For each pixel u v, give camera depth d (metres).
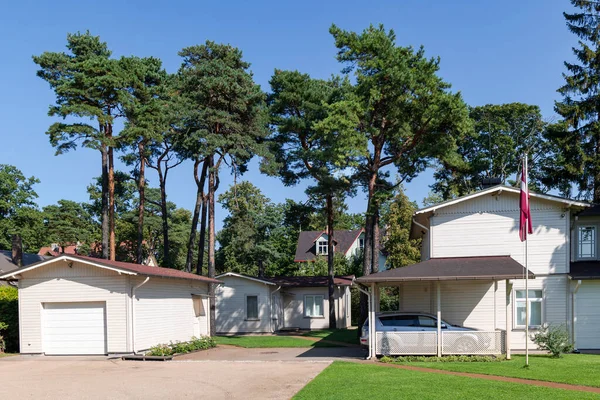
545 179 38.25
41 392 14.38
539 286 22.53
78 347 22.47
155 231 62.19
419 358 18.44
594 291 22.12
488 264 20.66
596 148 36.38
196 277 27.55
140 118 32.41
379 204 30.53
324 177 33.97
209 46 35.88
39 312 22.80
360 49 28.44
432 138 29.56
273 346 27.25
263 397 12.88
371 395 12.41
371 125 29.75
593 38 36.31
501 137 45.81
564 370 15.69
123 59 33.84
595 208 24.78
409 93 28.09
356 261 52.91
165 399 13.12
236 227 50.22
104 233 36.81
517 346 22.42
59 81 33.16
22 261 40.69
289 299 40.00
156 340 23.91
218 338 32.53
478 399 11.84
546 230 22.75
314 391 13.11
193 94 33.06
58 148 32.53
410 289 23.72
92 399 13.35
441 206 23.48
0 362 20.86
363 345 20.45
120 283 22.27
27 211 52.09
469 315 22.98
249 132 33.94
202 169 39.00
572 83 36.09
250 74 35.75
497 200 23.28
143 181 40.06
